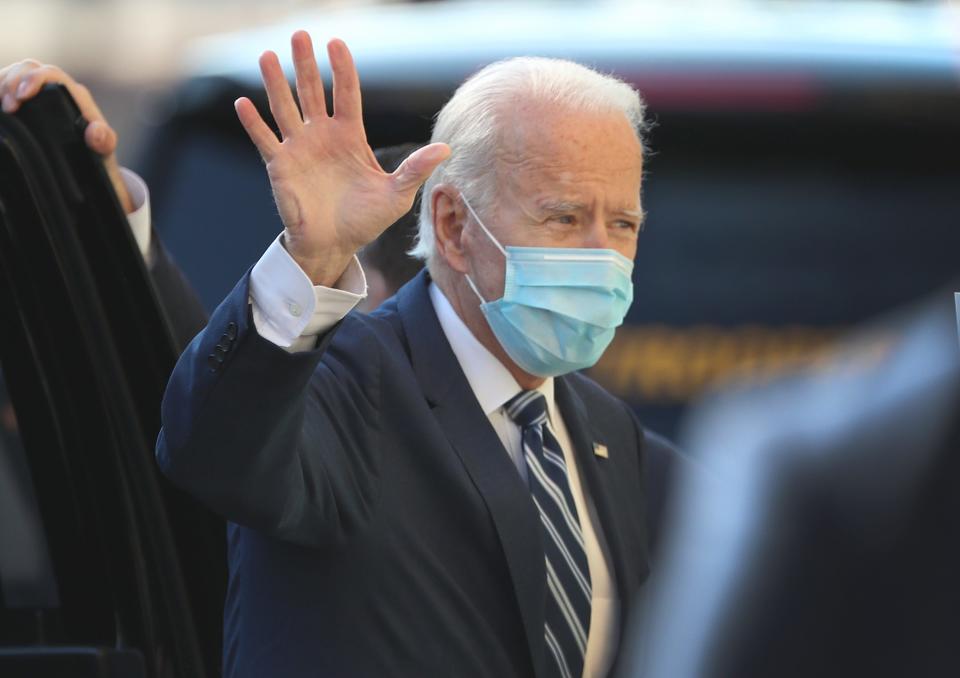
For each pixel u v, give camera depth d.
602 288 9.67
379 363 9.45
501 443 9.48
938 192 20.62
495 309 9.74
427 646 8.93
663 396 20.08
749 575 4.56
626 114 10.04
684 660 4.67
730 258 20.47
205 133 20.23
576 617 9.34
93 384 9.71
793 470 4.55
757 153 20.50
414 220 11.43
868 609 4.48
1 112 10.05
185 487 8.33
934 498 4.45
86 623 9.59
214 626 9.86
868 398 4.55
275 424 8.13
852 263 20.64
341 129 8.45
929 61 20.61
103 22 58.12
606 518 9.91
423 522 9.16
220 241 20.08
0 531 9.78
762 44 20.66
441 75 19.42
